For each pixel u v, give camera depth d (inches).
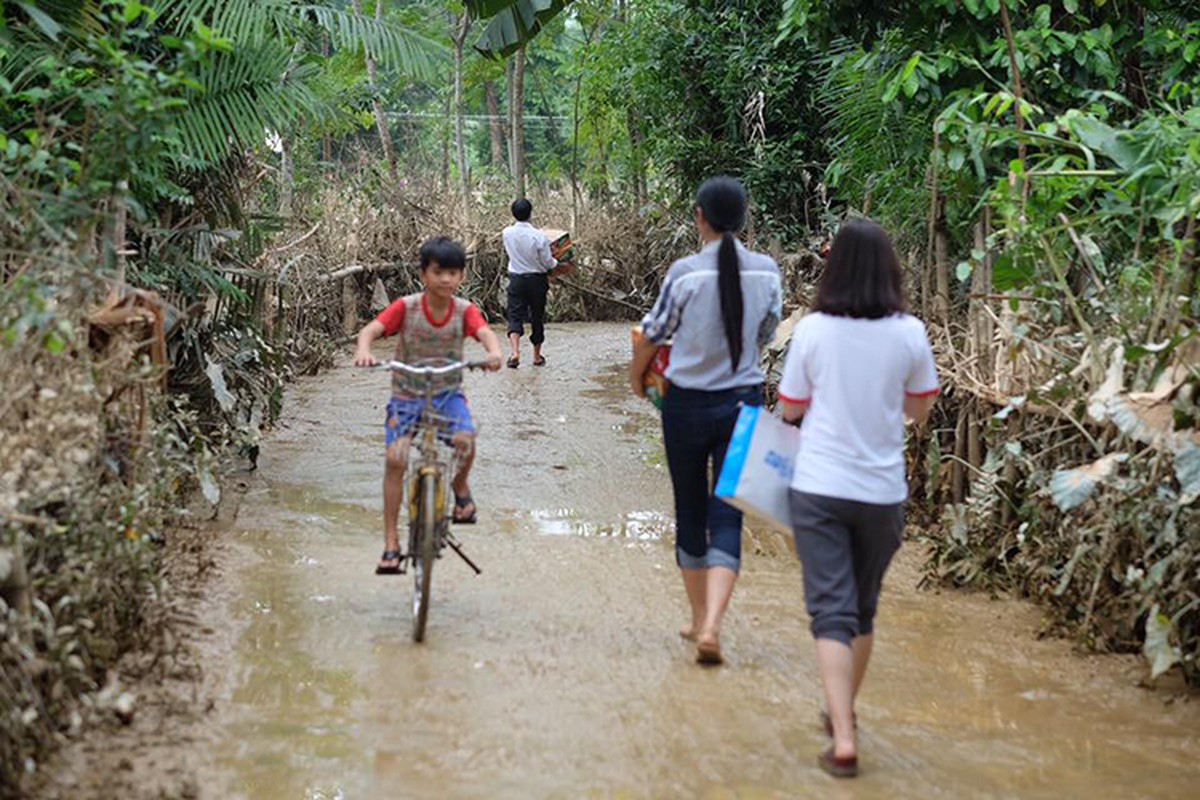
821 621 172.2
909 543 287.0
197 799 157.1
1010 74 316.5
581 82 881.5
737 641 223.5
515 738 179.6
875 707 196.1
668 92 631.8
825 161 564.4
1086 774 173.9
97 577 184.1
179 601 231.0
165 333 271.0
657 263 815.1
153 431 221.3
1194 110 251.1
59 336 177.3
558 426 427.5
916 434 294.5
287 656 208.8
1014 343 254.7
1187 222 241.1
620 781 167.3
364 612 233.0
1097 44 303.0
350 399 472.4
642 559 274.5
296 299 550.9
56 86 237.0
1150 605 202.7
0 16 245.0
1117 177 275.3
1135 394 205.5
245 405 349.4
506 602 242.5
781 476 187.2
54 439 178.4
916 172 344.5
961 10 314.7
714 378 208.2
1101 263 251.1
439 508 220.2
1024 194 254.1
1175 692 203.8
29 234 202.4
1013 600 250.1
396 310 225.8
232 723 180.5
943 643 225.3
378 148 1173.1
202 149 294.2
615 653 215.8
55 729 164.6
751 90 585.6
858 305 173.2
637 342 210.4
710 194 208.2
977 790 168.2
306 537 281.7
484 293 808.9
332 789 161.9
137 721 177.8
